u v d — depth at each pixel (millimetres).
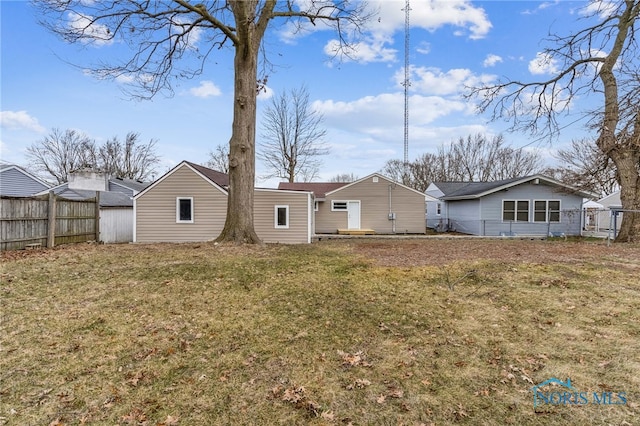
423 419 2307
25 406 2459
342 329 3812
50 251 8359
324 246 10625
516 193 18828
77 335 3619
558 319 4051
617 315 4129
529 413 2350
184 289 5164
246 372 2928
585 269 6383
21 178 19812
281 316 4188
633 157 12000
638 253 8547
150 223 14852
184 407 2457
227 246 8820
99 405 2482
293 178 29891
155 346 3395
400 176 41344
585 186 14344
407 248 10070
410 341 3510
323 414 2367
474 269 6449
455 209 23016
